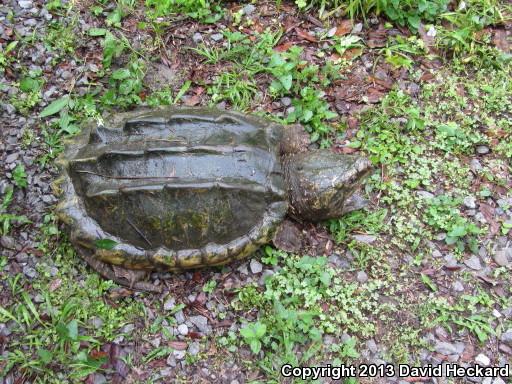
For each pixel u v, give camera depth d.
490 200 1.45
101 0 1.61
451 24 1.68
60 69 1.52
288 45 1.62
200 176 1.21
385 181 1.45
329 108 1.54
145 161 1.21
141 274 1.28
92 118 1.42
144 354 1.24
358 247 1.37
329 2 1.67
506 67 1.62
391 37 1.65
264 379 1.23
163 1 1.59
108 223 1.23
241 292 1.29
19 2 1.58
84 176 1.23
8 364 1.20
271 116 1.50
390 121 1.53
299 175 1.28
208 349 1.25
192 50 1.58
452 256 1.38
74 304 1.26
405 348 1.27
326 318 1.28
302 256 1.35
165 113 1.31
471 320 1.30
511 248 1.39
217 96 1.52
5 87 1.48
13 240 1.32
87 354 1.22
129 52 1.56
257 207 1.24
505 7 1.71
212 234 1.23
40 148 1.42
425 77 1.60
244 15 1.66
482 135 1.53
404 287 1.34
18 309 1.25
